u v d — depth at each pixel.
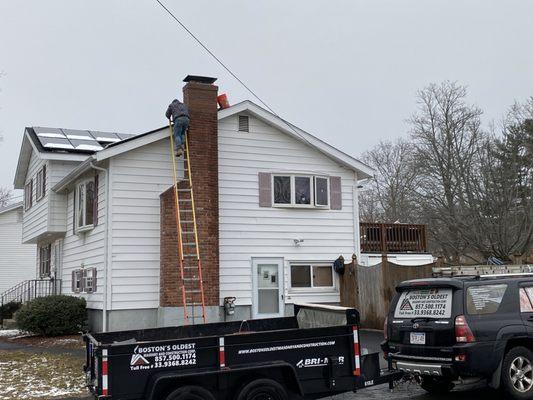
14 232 36.28
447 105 38.72
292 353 7.30
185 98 16.22
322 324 8.63
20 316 16.98
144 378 6.62
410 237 20.47
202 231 15.51
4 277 35.56
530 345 8.44
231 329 9.04
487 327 8.05
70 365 11.88
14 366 11.98
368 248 19.70
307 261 17.53
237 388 7.00
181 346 6.80
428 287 8.55
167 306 14.95
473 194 22.83
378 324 16.08
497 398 8.70
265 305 16.81
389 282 15.79
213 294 15.43
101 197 16.23
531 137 24.16
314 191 17.86
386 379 8.11
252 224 16.92
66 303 17.09
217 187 15.96
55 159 20.00
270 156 17.44
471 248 24.69
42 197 21.42
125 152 15.68
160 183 16.00
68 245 20.17
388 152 53.78
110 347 6.51
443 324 8.12
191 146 15.78
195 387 6.73
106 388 6.44
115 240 15.34
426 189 35.94
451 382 9.18
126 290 15.28
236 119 17.12
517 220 20.58
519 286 8.61
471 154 29.11
